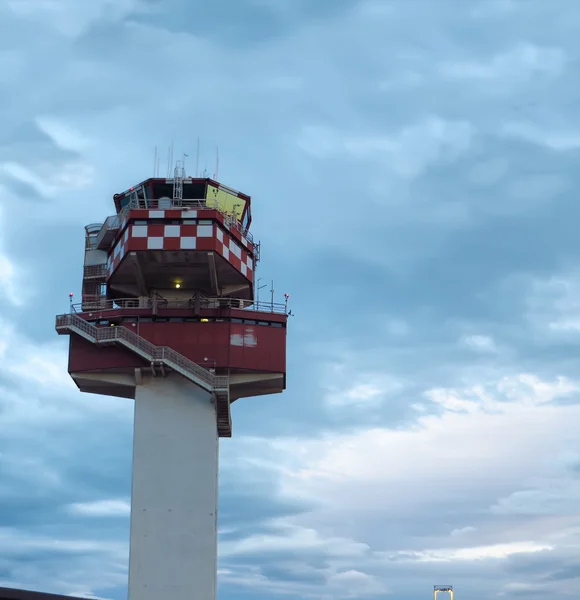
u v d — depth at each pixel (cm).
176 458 7675
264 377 7938
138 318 7950
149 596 7419
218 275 8088
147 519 7550
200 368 7738
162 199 8162
